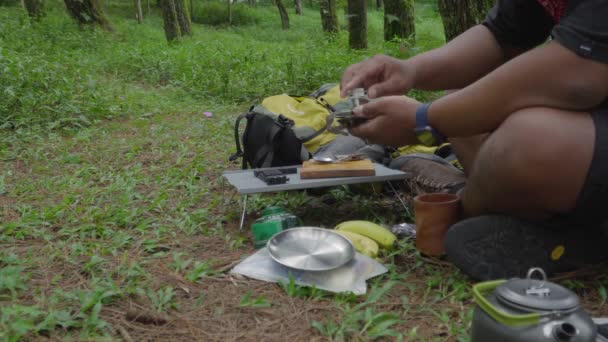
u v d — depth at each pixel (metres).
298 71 7.56
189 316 2.05
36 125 5.29
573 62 1.93
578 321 1.49
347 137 3.55
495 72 2.08
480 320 1.58
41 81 6.14
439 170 3.13
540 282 1.58
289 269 2.32
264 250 2.52
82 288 2.24
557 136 1.94
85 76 7.13
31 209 3.23
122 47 10.91
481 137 2.72
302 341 1.90
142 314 1.99
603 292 2.17
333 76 7.28
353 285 2.26
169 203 3.40
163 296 2.14
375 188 3.43
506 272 2.21
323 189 3.53
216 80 7.65
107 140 5.05
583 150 1.95
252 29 27.31
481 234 2.20
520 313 1.51
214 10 31.38
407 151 3.73
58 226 2.99
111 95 6.63
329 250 2.41
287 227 2.72
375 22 24.56
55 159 4.37
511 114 2.06
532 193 2.05
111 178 3.91
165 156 4.52
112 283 2.20
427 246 2.51
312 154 3.48
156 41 15.31
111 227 2.99
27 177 3.97
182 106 6.59
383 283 2.33
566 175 1.98
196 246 2.73
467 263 2.23
